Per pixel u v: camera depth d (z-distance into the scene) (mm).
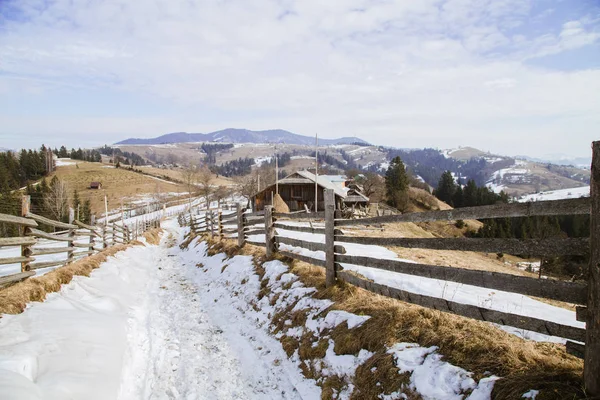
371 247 12477
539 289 3340
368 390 4168
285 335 6371
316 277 7531
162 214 73188
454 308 4242
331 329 5574
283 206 31500
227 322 7750
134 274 12602
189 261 16453
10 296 6355
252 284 9156
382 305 5426
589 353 2891
